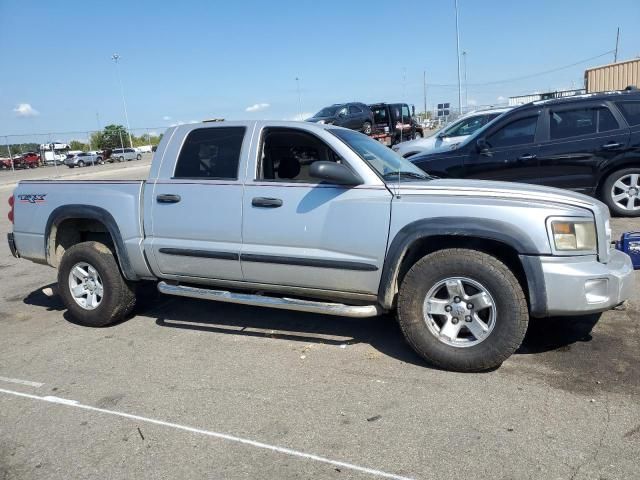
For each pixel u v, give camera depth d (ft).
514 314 11.89
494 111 41.16
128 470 9.51
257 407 11.46
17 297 21.01
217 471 9.37
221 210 14.62
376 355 13.82
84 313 16.80
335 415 11.00
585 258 12.09
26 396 12.41
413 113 100.07
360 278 13.32
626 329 14.49
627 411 10.60
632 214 26.50
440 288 12.64
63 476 9.42
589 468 8.99
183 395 12.14
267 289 14.74
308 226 13.60
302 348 14.49
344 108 76.95
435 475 9.00
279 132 14.60
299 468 9.34
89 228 17.83
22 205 17.87
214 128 15.33
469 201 12.40
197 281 15.64
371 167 13.56
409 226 12.58
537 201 12.24
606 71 73.15
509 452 9.50
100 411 11.58
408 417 10.78
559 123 26.63
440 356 12.55
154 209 15.58
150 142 180.86
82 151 151.74
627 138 25.73
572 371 12.35
